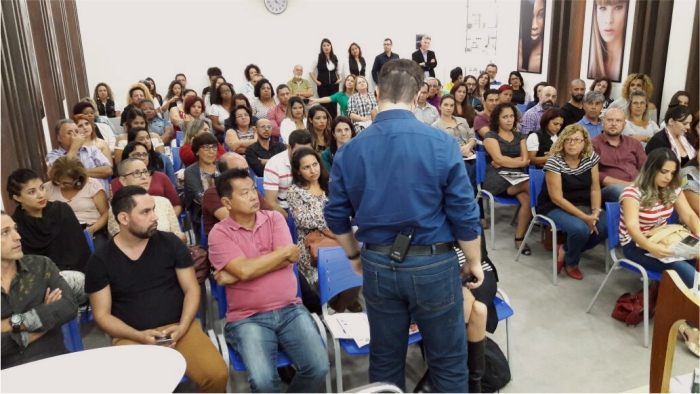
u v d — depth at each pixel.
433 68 8.62
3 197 2.71
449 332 1.62
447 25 8.97
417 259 1.51
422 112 5.35
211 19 8.17
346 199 1.60
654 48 4.84
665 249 2.57
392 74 1.52
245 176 2.19
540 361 2.50
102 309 1.99
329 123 4.08
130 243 2.05
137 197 1.98
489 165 4.17
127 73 7.93
